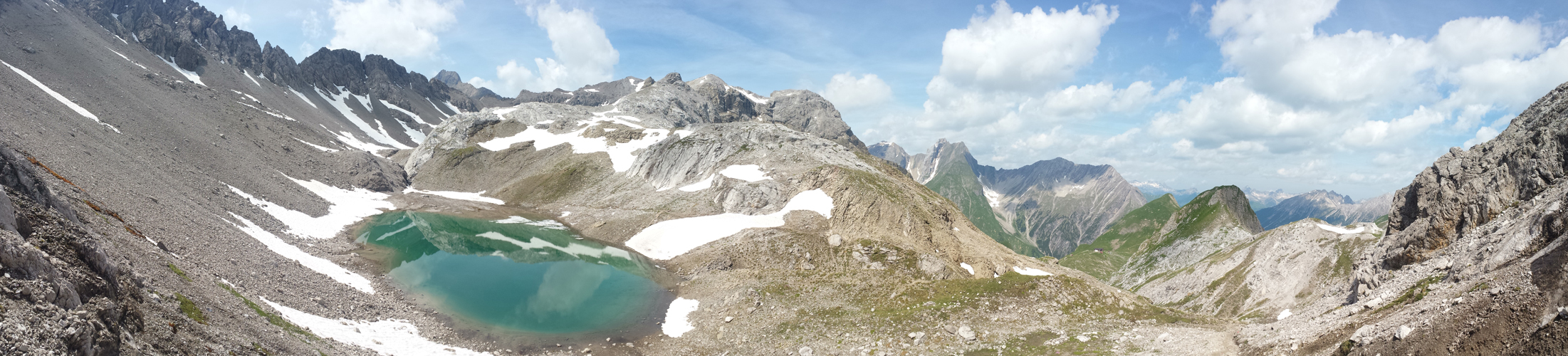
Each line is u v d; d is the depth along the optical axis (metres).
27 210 31.05
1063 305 48.62
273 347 33.25
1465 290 29.64
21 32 147.25
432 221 112.31
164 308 30.66
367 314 50.44
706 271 78.38
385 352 41.47
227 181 96.38
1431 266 42.38
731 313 59.50
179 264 41.19
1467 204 48.09
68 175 56.78
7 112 73.56
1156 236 149.88
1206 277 89.88
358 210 116.81
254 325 35.56
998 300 50.44
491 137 189.75
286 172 123.69
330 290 53.09
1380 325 28.80
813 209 99.75
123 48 187.12
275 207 93.12
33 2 170.75
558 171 157.00
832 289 64.69
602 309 61.84
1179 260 124.31
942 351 42.50
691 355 49.41
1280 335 34.50
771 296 62.84
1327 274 66.75
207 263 46.38
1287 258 75.19
